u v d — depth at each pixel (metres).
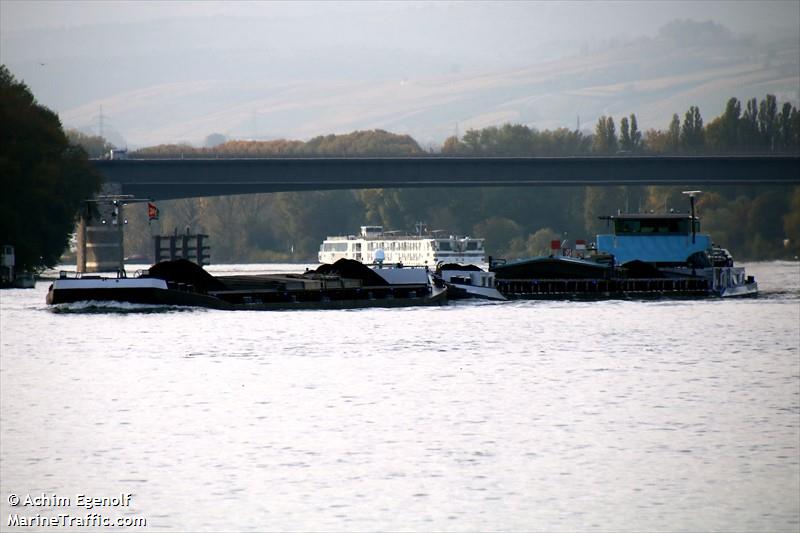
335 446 180.25
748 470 167.50
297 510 150.00
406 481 161.38
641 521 146.62
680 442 183.12
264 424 196.88
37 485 161.25
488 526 144.50
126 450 178.62
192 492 156.88
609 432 190.38
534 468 168.12
